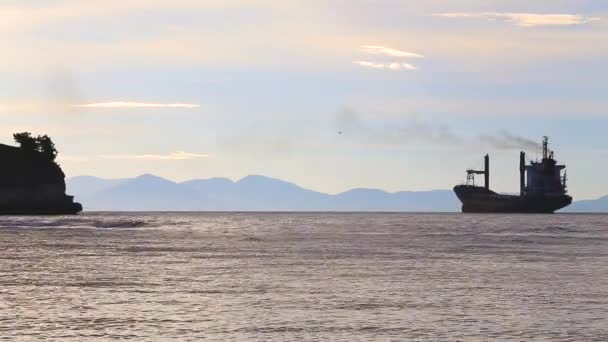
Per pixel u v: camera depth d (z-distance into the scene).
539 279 150.50
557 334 96.19
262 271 164.75
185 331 97.62
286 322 103.38
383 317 107.00
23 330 98.19
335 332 97.25
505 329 99.19
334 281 146.50
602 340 93.00
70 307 114.94
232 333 96.50
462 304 118.19
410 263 184.50
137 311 111.44
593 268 172.75
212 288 136.38
